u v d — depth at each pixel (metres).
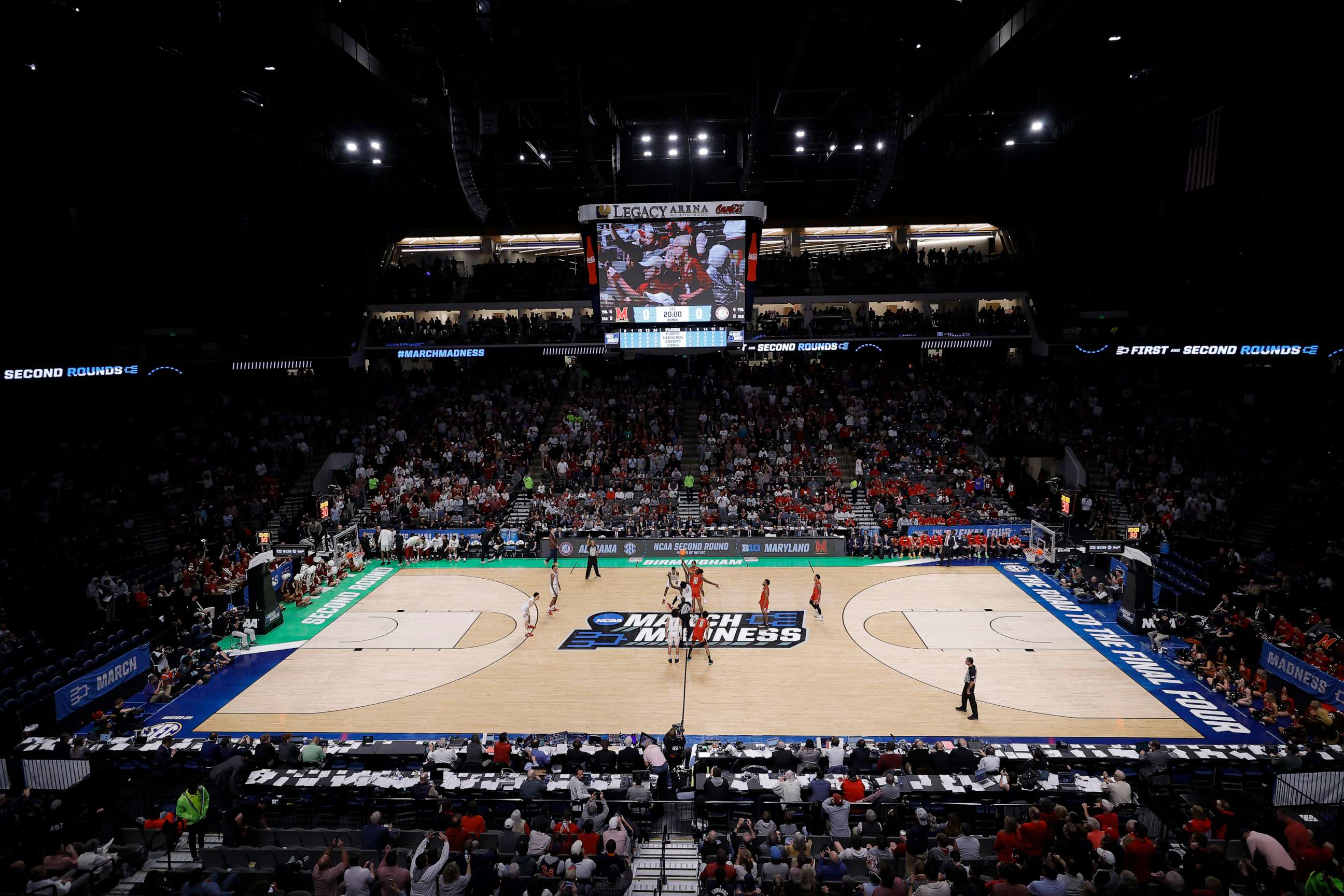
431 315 49.81
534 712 20.53
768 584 26.91
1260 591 25.64
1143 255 43.50
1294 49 24.27
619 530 36.09
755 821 14.51
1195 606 26.58
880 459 39.75
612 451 40.97
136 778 16.95
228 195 42.72
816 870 12.14
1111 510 36.56
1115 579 28.84
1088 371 44.44
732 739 18.89
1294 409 36.31
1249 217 38.50
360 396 45.78
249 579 26.77
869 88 23.03
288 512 38.34
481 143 23.11
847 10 21.89
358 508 38.50
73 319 38.50
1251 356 38.81
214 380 43.62
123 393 40.06
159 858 14.19
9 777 16.20
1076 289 44.44
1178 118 31.97
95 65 25.05
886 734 19.11
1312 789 15.03
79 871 12.38
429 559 35.88
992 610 28.14
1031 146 39.78
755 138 24.20
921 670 22.92
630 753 16.53
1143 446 38.56
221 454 39.50
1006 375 45.41
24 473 32.88
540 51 22.44
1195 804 14.86
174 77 27.14
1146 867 11.69
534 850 12.97
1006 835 12.57
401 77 29.19
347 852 12.27
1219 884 10.42
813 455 40.34
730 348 31.12
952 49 27.45
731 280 29.73
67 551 29.81
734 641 25.42
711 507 37.16
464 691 21.95
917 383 45.22
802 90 26.20
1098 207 45.56
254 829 13.74
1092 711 20.30
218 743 17.14
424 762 17.03
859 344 44.91
